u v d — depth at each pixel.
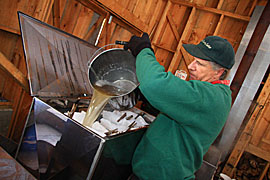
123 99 1.34
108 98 1.13
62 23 1.93
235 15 2.93
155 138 0.96
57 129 0.97
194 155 0.92
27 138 1.12
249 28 2.77
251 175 3.07
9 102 1.84
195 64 0.97
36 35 1.19
